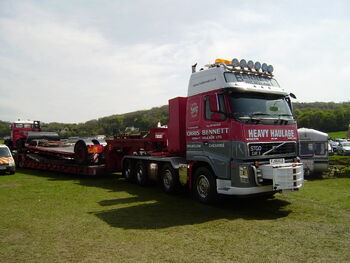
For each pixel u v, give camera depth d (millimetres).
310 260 4234
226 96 7078
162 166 9812
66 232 5582
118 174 14648
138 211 7141
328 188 10070
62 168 14094
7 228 5836
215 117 7145
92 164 12891
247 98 7188
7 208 7438
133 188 10477
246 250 4617
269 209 7230
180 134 9008
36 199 8516
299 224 5965
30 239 5215
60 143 16641
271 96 7605
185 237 5250
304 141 13062
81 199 8547
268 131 7086
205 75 7820
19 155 17891
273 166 6512
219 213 6898
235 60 7508
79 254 4531
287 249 4645
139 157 10898
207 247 4762
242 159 6699
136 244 4926
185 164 8617
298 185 6773
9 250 4719
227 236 5281
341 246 4754
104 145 13148
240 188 6645
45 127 22531
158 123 10828
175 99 9234
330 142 34500
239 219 6387
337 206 7461
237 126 6781
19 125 20078
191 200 8383
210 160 7461
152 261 4242
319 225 5883
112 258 4367
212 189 7531
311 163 12750
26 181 12203
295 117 7898
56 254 4543
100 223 6148
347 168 14383
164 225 5988
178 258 4336
